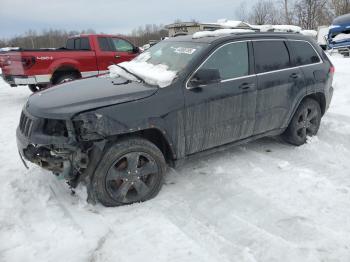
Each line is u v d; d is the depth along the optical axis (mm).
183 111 3854
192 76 3951
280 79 4762
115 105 3475
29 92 11805
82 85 4145
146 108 3604
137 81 4055
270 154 5090
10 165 4816
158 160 3789
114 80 4234
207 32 4668
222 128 4281
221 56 4250
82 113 3342
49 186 4125
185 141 3994
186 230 3281
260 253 2945
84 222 3408
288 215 3492
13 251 2998
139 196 3762
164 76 3871
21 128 3787
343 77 9297
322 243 3047
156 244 3082
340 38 15414
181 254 2949
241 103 4359
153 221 3424
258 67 4578
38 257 2922
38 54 9031
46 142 3377
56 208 3658
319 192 3926
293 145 5422
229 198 3844
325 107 5672
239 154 5098
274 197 3848
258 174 4422
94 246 3049
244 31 4742
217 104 4125
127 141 3562
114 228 3318
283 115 4957
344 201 3732
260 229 3273
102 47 10242
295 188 4031
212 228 3307
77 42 10438
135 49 11039
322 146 5336
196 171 4539
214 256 2916
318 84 5309
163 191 4023
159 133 3820
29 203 3777
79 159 3414
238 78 4336
